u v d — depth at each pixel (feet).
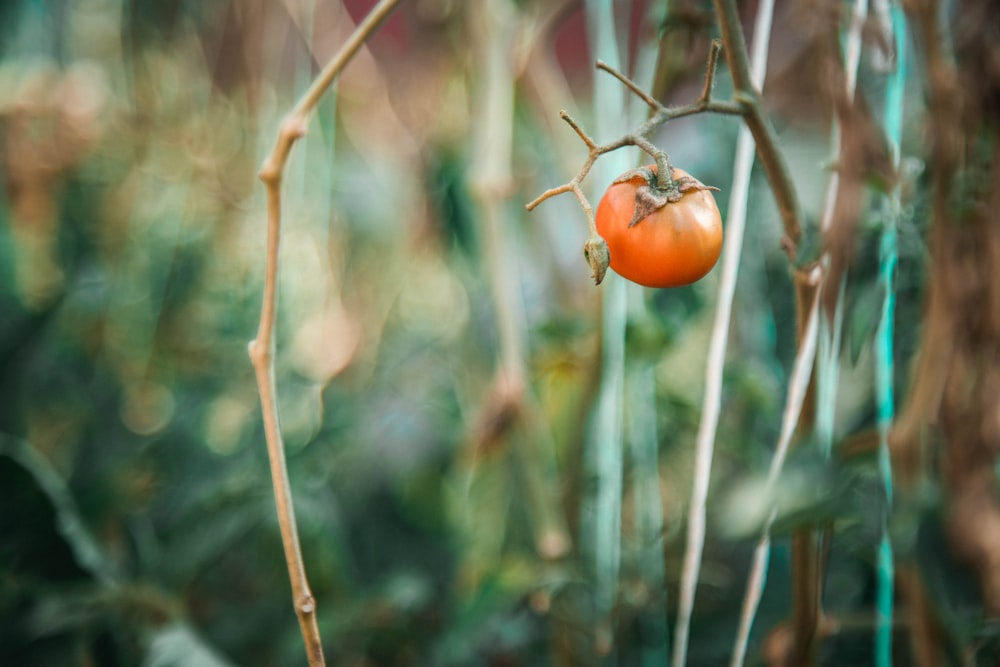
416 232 2.96
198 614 2.21
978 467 1.55
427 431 2.86
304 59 2.88
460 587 2.21
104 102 3.00
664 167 1.25
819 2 1.57
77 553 1.90
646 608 2.05
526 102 2.48
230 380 2.89
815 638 1.57
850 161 1.53
